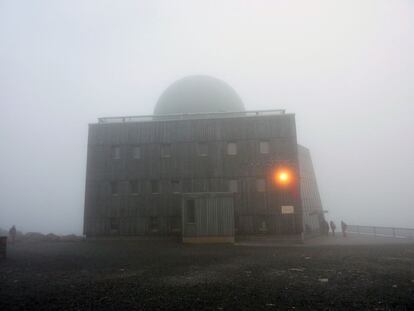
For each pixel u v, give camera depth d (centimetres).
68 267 1620
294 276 1300
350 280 1209
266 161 3581
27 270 1537
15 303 936
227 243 2962
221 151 3656
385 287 1090
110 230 3609
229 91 4609
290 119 3641
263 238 3403
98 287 1134
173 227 3562
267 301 926
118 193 3675
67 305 909
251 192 3528
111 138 3791
